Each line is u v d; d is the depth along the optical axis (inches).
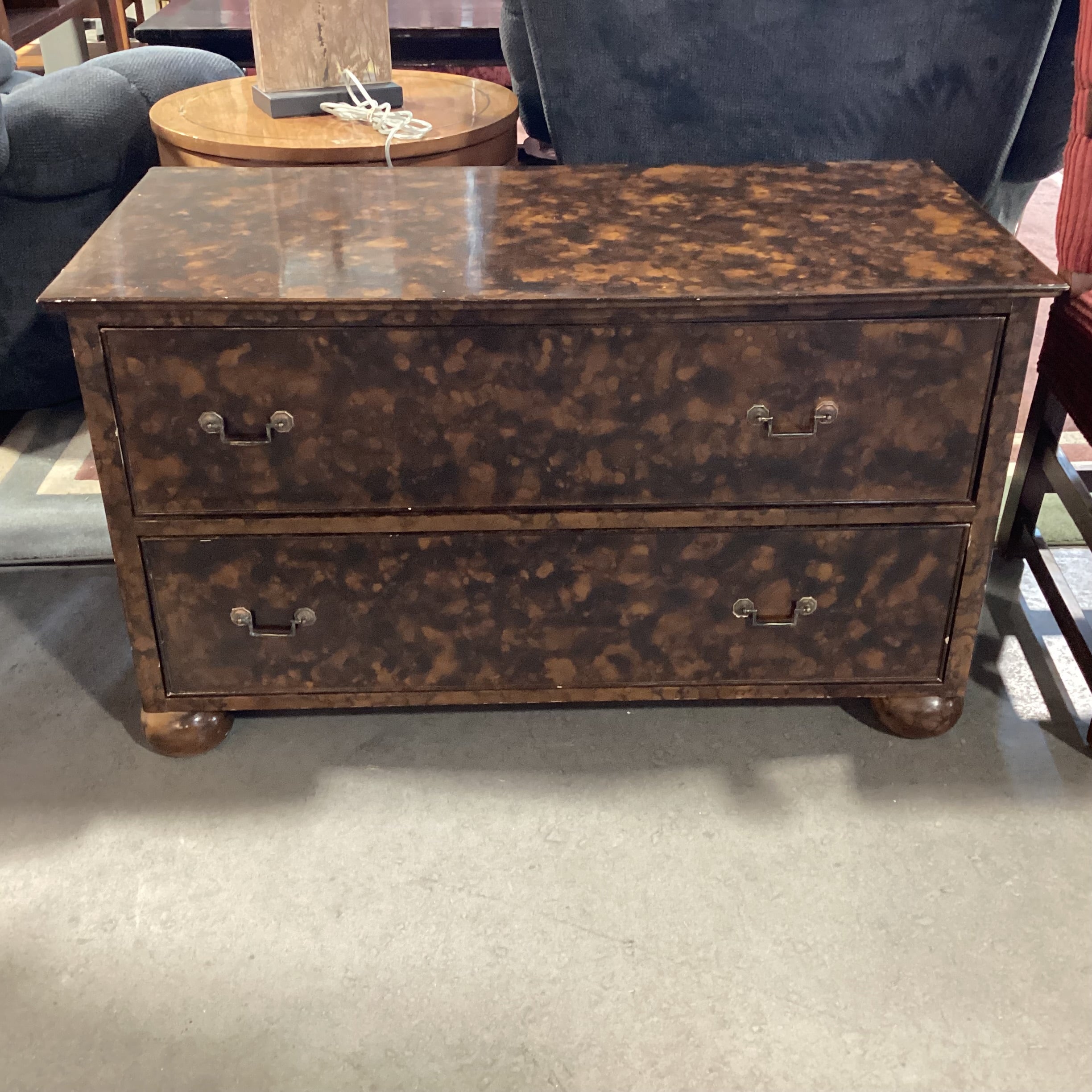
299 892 50.4
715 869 51.4
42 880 50.9
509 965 47.0
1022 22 60.9
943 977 46.4
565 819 54.1
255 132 66.2
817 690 56.7
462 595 53.1
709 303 45.4
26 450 81.3
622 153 68.2
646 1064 43.2
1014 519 69.1
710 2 61.2
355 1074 43.0
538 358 47.1
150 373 47.0
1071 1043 43.8
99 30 188.1
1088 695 61.2
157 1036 44.4
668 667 55.8
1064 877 50.8
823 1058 43.3
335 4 68.8
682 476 50.3
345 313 45.5
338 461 49.4
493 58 113.2
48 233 75.2
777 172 60.2
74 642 65.1
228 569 51.9
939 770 56.6
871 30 61.9
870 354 47.5
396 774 56.7
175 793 55.5
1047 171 71.7
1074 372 57.2
